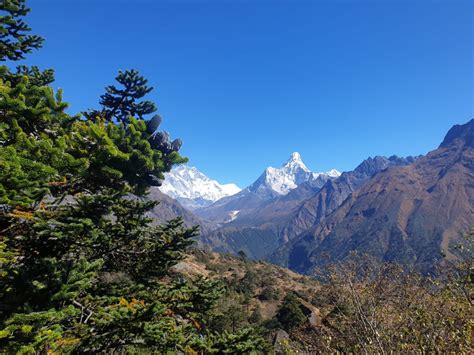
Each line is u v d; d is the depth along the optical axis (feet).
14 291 11.70
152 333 16.05
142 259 20.40
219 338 18.89
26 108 13.46
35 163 12.15
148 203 19.54
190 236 20.89
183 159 16.40
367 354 25.77
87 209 15.31
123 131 15.85
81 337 15.26
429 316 26.50
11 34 27.17
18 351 10.43
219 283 21.80
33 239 14.82
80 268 12.98
